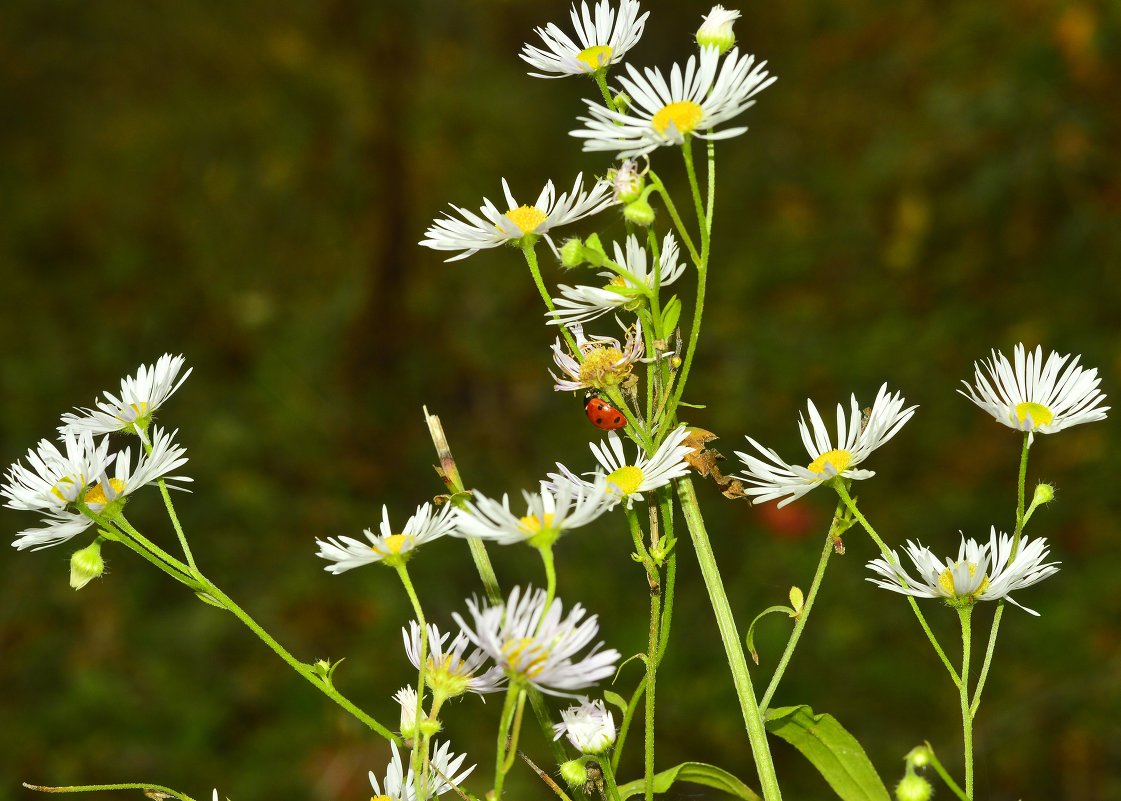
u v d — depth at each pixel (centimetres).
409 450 751
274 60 959
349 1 921
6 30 1007
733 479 162
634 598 595
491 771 499
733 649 162
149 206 930
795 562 603
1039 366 159
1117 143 732
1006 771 529
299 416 750
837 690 555
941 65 837
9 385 764
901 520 639
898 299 781
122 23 1010
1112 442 655
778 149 925
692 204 905
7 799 525
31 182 959
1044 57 741
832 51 939
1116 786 514
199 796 526
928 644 570
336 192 912
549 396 776
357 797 518
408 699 151
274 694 569
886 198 841
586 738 149
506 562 614
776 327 774
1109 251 739
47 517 167
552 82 1024
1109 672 547
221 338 821
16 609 613
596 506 135
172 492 668
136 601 618
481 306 835
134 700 563
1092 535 621
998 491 658
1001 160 757
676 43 990
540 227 157
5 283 862
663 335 155
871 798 164
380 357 811
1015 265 769
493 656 130
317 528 680
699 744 528
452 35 1045
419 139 938
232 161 948
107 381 789
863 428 160
